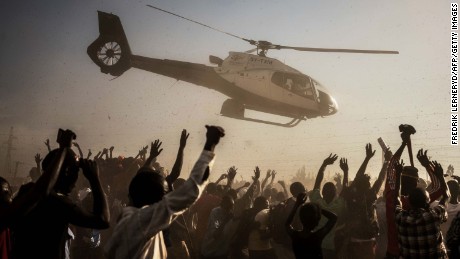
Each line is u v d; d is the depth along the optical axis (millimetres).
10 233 3922
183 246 7133
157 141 4273
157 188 3320
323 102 15430
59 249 3309
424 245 4340
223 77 16266
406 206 4961
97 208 3197
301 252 4285
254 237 6895
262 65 15898
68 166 3168
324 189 6719
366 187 6598
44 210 3246
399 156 5164
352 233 6578
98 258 7781
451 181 7102
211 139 2977
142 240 2939
